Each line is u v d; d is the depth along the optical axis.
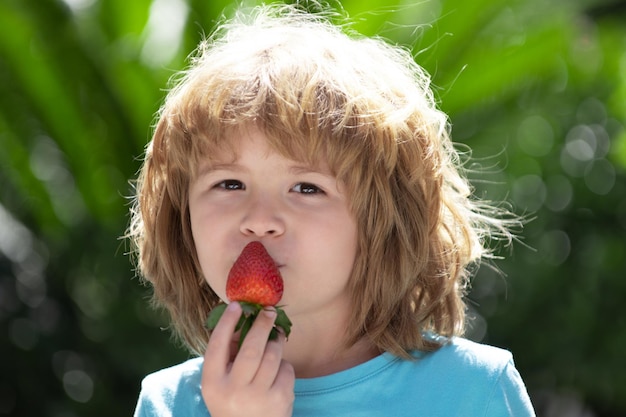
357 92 3.06
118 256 8.35
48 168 8.77
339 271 2.98
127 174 8.53
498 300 9.08
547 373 9.11
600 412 9.41
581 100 9.40
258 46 3.19
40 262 9.08
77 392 8.77
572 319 9.00
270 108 2.93
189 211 3.29
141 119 8.12
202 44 3.98
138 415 3.38
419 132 3.24
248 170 2.96
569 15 8.48
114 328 8.31
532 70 8.14
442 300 3.36
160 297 3.52
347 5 7.23
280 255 2.88
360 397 3.09
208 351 2.76
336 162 2.97
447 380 3.12
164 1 7.86
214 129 2.97
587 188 9.30
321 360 3.17
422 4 7.86
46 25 7.59
